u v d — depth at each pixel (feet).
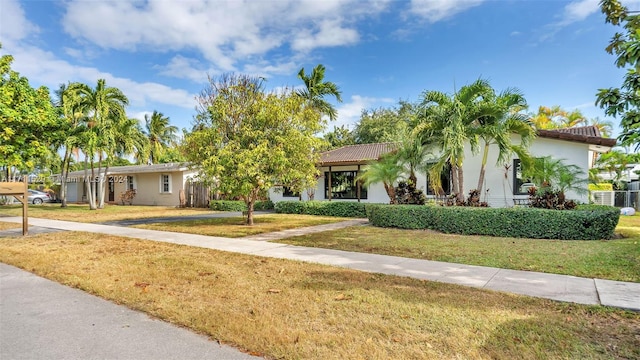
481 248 25.31
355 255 23.63
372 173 44.98
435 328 11.50
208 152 36.76
